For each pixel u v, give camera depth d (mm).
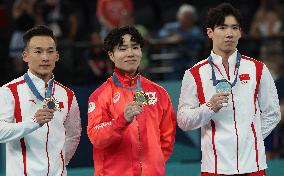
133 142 16188
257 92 17109
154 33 36625
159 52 31109
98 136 15891
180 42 29562
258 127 17031
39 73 16219
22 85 16281
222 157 16812
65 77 29938
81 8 38406
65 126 16781
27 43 16219
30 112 16172
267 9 33625
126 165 16203
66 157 17141
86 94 26875
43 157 16125
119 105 16297
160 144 16594
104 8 30656
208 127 17031
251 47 30828
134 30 16312
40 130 16109
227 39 16812
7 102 16094
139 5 42438
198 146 26984
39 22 32094
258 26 33438
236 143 16766
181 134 27031
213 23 16953
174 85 26625
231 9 16891
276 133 26828
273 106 17312
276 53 30812
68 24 32844
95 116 16234
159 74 30766
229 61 17078
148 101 16453
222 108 16844
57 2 33156
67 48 29812
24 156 16062
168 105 16734
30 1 32188
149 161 16234
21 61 29969
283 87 28156
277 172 24750
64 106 16531
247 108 16906
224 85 16641
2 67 30141
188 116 16906
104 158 16375
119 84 16453
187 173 25266
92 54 30469
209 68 17156
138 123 16234
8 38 31422
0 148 26812
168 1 42156
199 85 17125
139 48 16391
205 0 41031
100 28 36031
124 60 16266
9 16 33438
